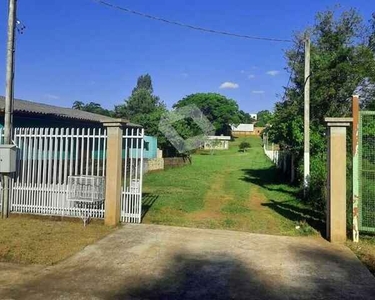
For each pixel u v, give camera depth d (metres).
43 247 6.51
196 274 5.37
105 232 7.58
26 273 5.33
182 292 4.72
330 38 16.84
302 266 5.77
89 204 8.50
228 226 8.56
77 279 5.11
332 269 5.65
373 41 16.66
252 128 94.94
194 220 9.16
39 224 8.09
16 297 4.48
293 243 7.06
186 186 16.34
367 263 6.00
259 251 6.50
